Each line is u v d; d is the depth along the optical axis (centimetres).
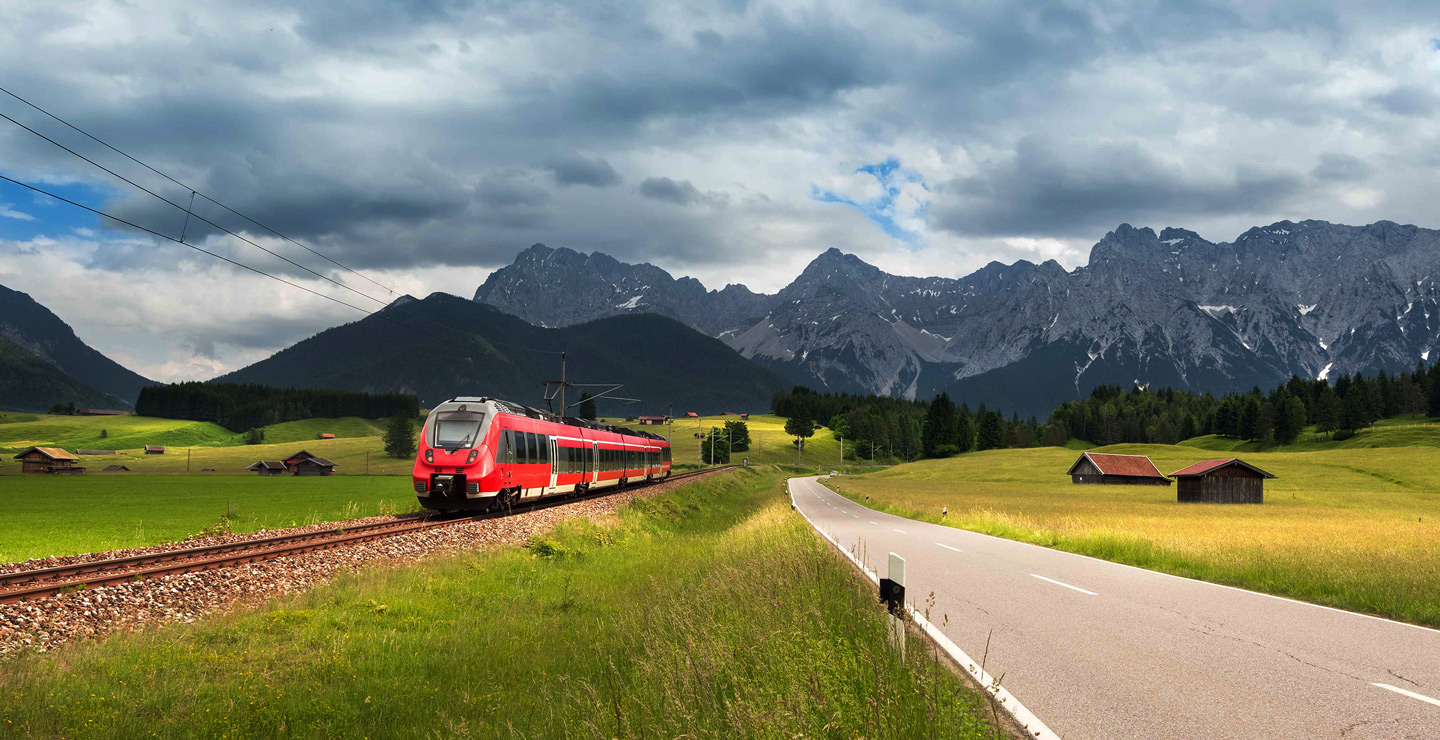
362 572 1675
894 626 823
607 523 2988
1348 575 1502
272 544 2141
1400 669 849
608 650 1029
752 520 3438
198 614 1357
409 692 870
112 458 18212
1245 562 1753
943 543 2528
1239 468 7244
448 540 2302
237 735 730
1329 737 625
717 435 17700
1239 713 690
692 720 618
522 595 1564
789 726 576
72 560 1898
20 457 13888
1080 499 7450
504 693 863
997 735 613
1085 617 1168
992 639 1008
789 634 824
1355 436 17700
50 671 911
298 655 1017
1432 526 3638
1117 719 675
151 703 805
